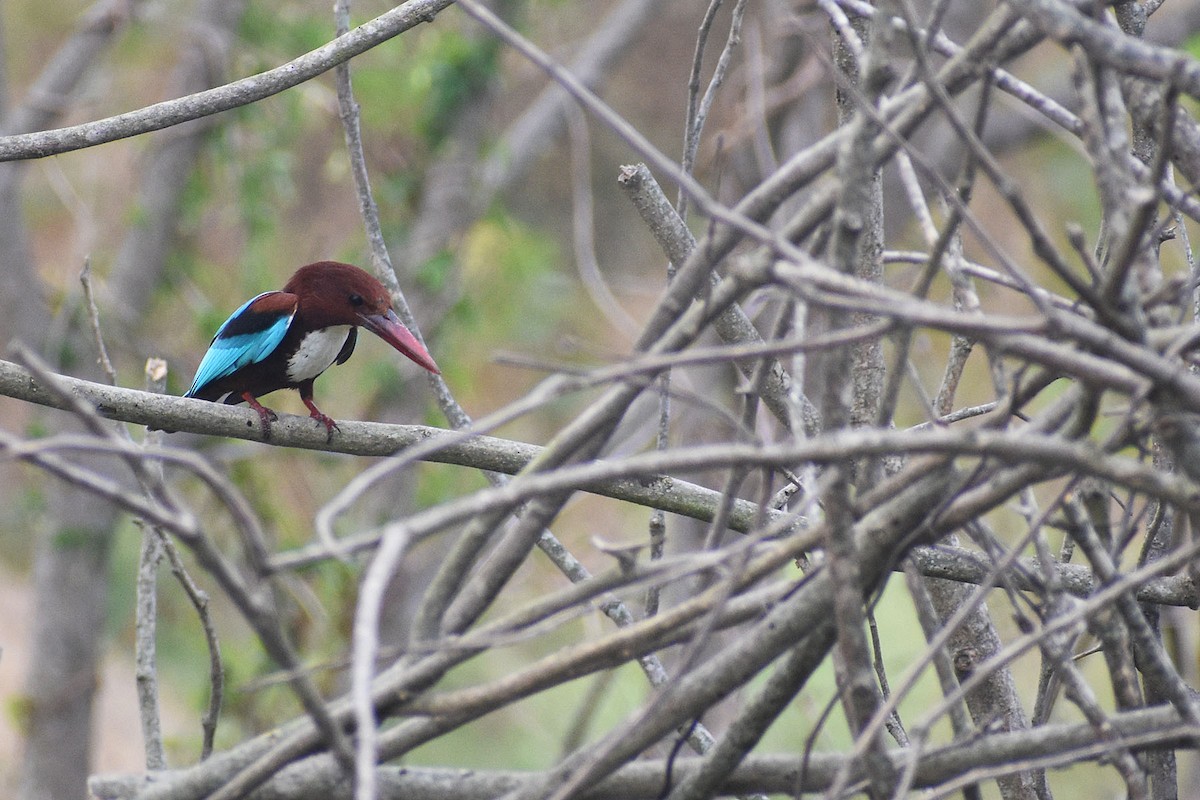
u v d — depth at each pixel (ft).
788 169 16.21
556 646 63.62
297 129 67.56
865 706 14.14
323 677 54.80
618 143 95.55
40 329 63.67
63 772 64.44
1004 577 16.53
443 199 71.20
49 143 25.18
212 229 74.43
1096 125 14.51
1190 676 26.30
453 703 15.51
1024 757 15.23
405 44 73.36
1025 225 13.10
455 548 16.14
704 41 22.13
